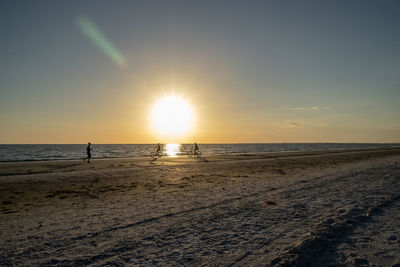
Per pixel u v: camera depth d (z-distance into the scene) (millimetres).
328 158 38062
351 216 7793
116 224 7238
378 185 13711
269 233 6332
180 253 5156
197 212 8484
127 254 5125
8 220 7766
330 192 11906
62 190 12961
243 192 12117
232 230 6617
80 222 7488
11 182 15234
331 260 4848
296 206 9227
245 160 34219
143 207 9328
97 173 19422
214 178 17203
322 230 6355
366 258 4906
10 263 4742
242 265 4555
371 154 50000
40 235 6344
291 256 4789
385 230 6602
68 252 5250
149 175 18641
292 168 23766
